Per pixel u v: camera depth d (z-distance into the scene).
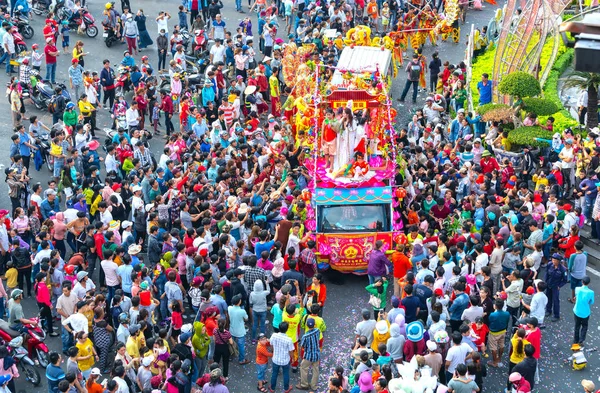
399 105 53.91
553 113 44.19
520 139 41.88
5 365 26.81
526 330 27.78
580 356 30.11
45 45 55.38
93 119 47.06
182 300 30.75
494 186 39.06
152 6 66.94
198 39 56.19
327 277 35.47
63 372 26.77
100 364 28.94
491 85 48.69
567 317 33.06
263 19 60.66
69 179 38.44
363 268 34.53
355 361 26.72
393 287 34.75
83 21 59.97
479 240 33.06
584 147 39.75
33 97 49.44
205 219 33.03
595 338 31.98
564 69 55.75
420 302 29.64
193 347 27.91
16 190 37.66
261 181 39.88
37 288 30.72
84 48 58.69
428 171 39.31
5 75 53.91
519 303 30.86
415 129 45.19
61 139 40.56
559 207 36.22
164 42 55.00
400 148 40.94
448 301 29.73
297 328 28.83
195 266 31.30
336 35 54.84
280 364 28.02
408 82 53.53
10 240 34.19
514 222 34.53
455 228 35.03
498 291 32.88
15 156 38.84
